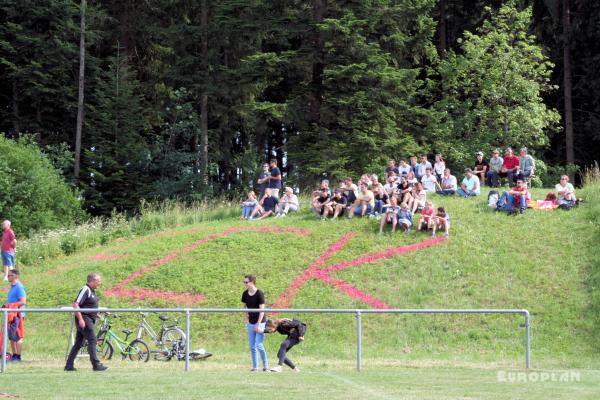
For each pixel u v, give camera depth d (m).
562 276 35.59
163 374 22.98
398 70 58.78
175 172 69.19
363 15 58.12
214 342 33.12
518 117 62.81
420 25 61.44
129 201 67.00
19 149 56.38
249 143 73.88
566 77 69.44
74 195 60.78
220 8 60.25
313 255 39.69
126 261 41.31
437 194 46.97
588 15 68.88
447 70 64.25
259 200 48.34
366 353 30.72
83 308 24.17
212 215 50.12
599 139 70.31
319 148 57.94
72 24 67.81
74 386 20.25
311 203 47.06
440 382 21.44
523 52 64.94
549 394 19.25
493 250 38.25
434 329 32.75
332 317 34.12
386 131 58.69
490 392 19.53
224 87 63.72
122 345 28.75
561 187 42.84
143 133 74.00
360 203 43.41
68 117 71.75
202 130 67.62
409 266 37.59
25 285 40.03
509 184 46.97
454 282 35.97
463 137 65.56
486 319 33.06
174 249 42.16
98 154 68.31
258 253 40.44
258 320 24.02
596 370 25.23
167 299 36.91
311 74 61.88
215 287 37.53
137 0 71.88
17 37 67.44
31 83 68.94
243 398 18.36
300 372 23.91
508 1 67.62
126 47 72.69
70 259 44.75
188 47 68.56
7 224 41.94
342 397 18.52
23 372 23.73
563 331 31.78
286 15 58.78
